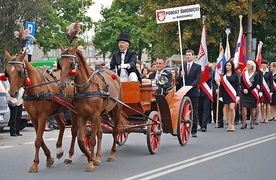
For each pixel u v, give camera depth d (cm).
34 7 3997
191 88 1534
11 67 986
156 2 3722
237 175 952
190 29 3444
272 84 2103
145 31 4512
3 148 1356
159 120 1245
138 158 1161
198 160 1122
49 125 1825
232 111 1733
